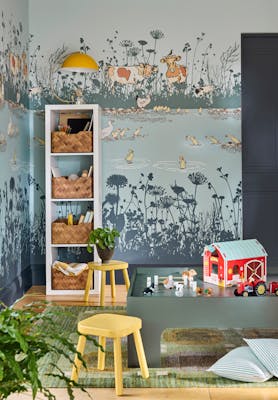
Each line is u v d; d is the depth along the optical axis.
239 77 6.14
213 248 4.16
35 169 6.22
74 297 5.62
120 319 3.35
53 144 5.83
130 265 6.23
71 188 5.83
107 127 6.19
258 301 3.55
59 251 6.21
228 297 3.55
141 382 3.30
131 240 6.22
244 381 3.30
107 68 6.17
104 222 6.23
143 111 6.18
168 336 4.27
